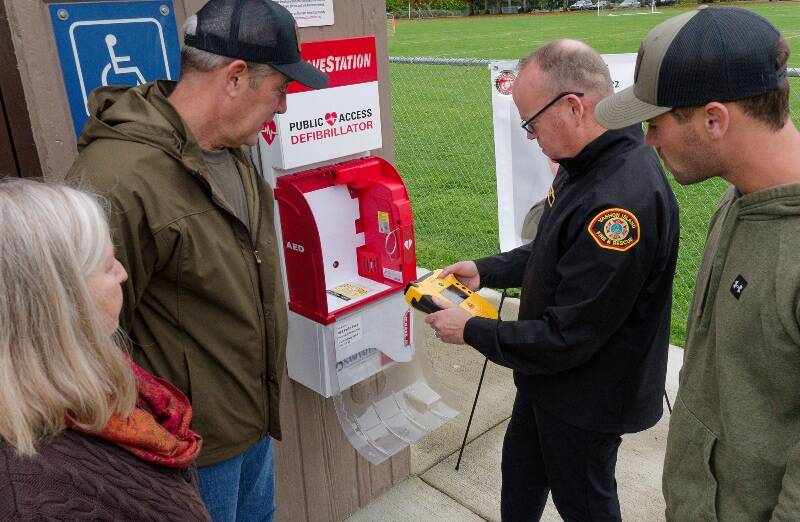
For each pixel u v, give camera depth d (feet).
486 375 11.62
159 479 3.19
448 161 26.71
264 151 6.47
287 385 7.26
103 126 4.55
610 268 5.00
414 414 8.43
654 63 3.89
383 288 7.19
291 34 4.88
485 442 9.85
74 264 2.80
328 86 6.54
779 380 3.76
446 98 38.81
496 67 10.04
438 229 19.76
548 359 5.38
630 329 5.61
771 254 3.68
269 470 6.08
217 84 4.74
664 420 10.07
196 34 4.67
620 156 5.23
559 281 5.53
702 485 4.37
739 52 3.61
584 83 5.18
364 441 7.95
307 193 6.81
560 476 6.20
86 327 2.85
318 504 8.02
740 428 3.96
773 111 3.65
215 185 4.72
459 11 168.55
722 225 4.14
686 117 3.86
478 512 8.48
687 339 4.75
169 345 4.85
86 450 2.88
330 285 7.30
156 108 4.66
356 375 7.16
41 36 4.95
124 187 4.32
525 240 10.52
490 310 6.25
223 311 4.96
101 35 5.23
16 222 2.71
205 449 5.14
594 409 5.77
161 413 3.68
